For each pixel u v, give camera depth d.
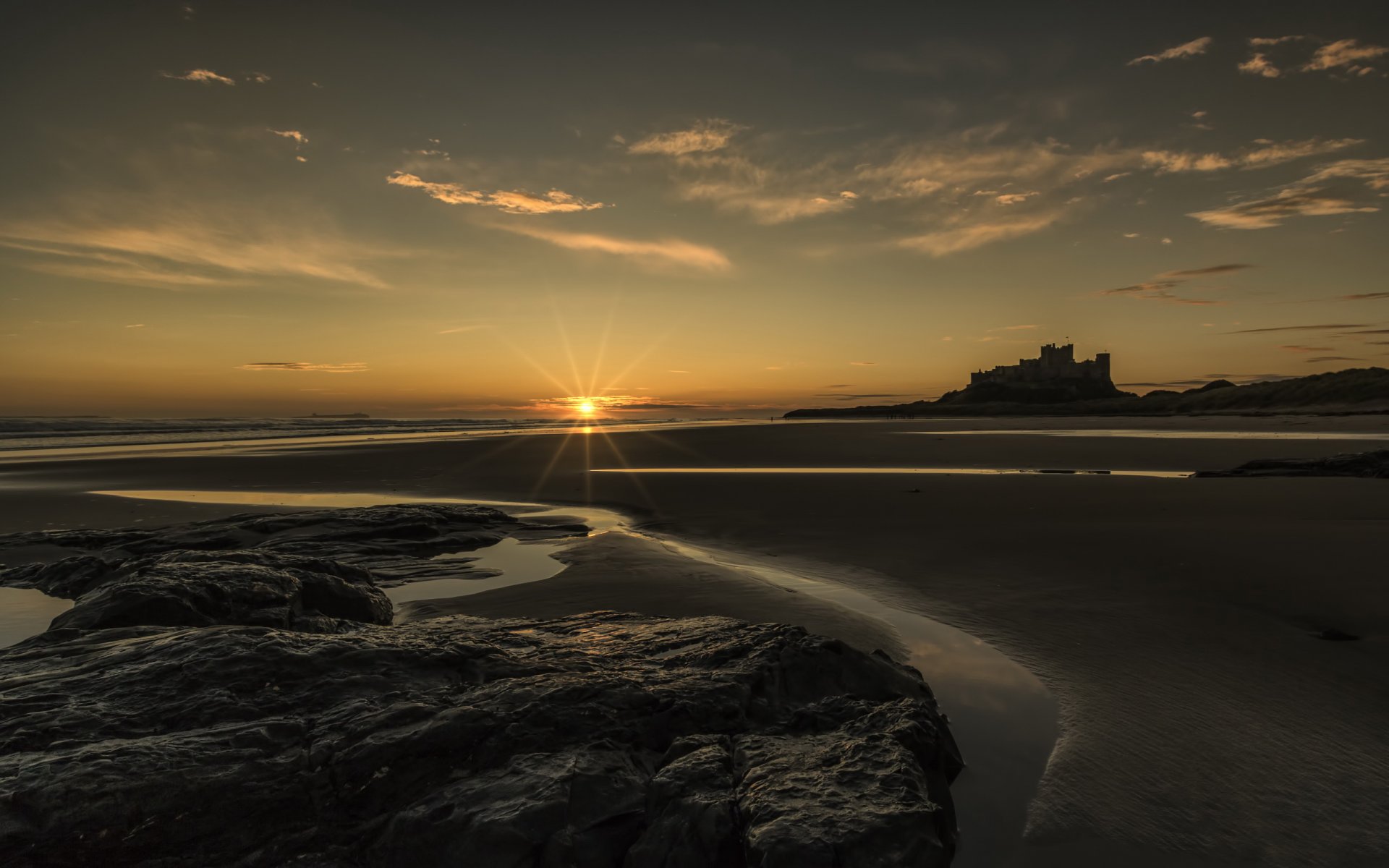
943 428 69.38
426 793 3.97
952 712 5.66
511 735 4.29
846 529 13.71
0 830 3.43
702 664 5.46
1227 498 16.52
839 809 3.67
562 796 3.81
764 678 5.20
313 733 4.30
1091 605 8.36
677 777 4.03
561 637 6.39
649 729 4.59
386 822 3.87
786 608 8.54
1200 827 4.16
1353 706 5.59
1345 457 21.75
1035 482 20.72
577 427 90.12
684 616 8.34
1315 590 8.52
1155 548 10.98
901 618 8.16
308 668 5.01
